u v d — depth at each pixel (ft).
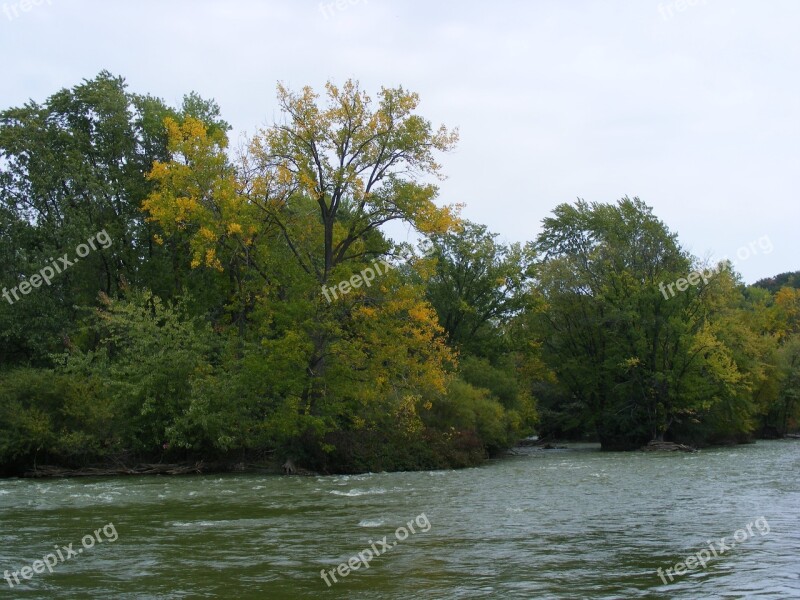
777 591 35.86
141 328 119.55
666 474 99.81
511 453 167.32
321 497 76.84
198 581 38.58
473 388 150.10
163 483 95.66
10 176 145.28
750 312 256.32
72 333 138.82
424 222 119.55
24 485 92.53
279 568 41.45
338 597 35.19
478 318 197.67
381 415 120.16
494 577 39.01
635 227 201.57
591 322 192.65
